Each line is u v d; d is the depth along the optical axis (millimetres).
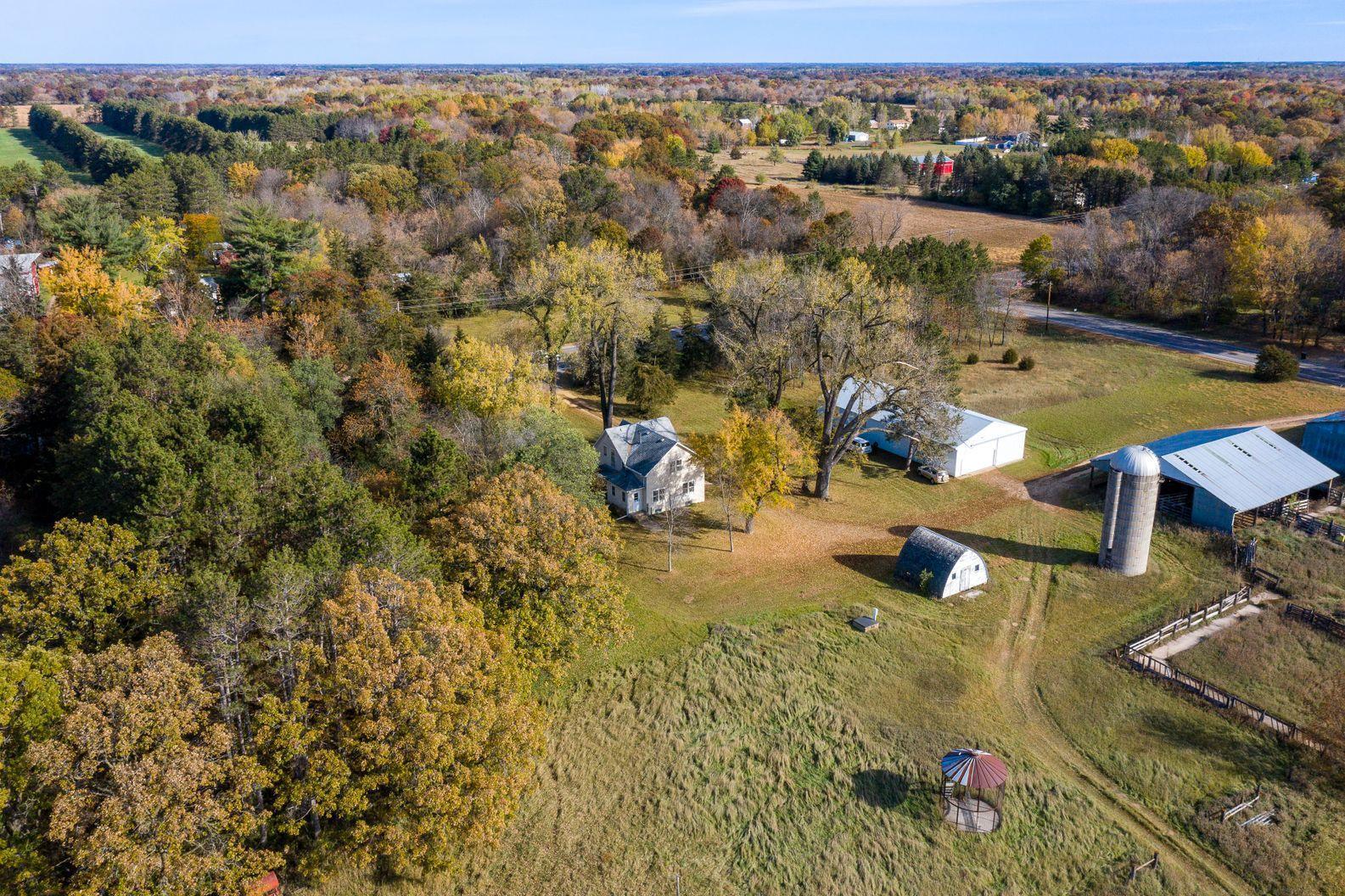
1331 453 68375
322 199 123500
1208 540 58156
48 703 28859
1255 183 150000
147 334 60844
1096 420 81250
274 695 31766
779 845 36438
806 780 39438
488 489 45438
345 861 34438
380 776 31656
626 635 44188
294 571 34688
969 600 52625
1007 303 111875
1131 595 52781
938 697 44094
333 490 42344
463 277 106500
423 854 32031
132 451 43812
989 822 36906
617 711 43250
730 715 43031
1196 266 108750
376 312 79062
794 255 107375
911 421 65938
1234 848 35312
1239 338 102438
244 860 30422
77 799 26594
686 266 119812
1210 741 40875
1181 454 62812
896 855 35781
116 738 28094
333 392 67000
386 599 35094
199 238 101812
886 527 62094
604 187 136750
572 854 36000
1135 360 95875
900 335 66938
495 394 65750
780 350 66062
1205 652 47094
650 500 62594
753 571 55750
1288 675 45156
